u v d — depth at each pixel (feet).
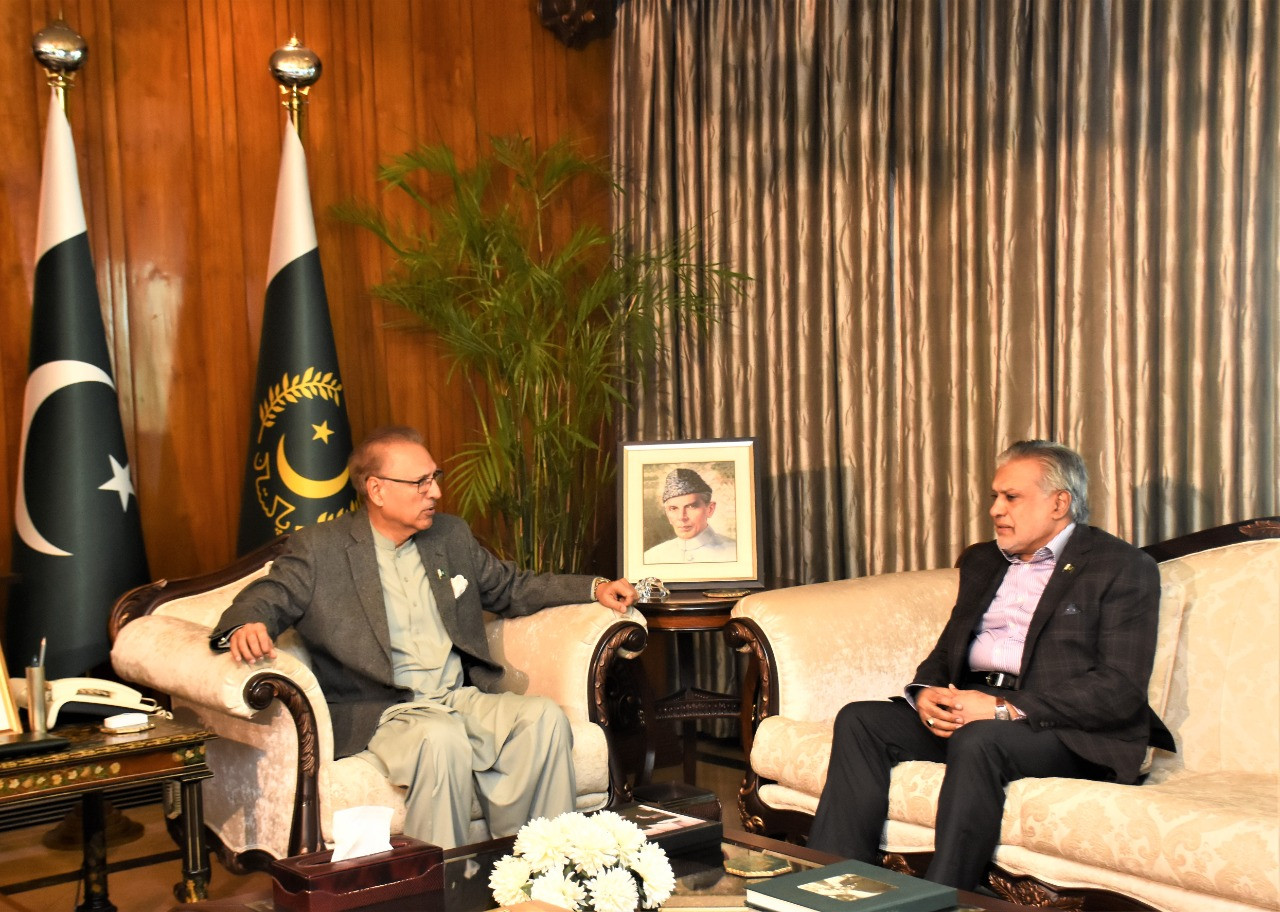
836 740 9.23
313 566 10.30
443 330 14.62
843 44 14.32
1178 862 7.29
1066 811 7.91
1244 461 11.41
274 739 9.26
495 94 16.10
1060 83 12.52
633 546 13.10
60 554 11.73
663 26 15.92
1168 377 11.80
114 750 8.25
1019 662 9.70
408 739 9.38
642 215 16.19
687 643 13.33
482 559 11.23
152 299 13.46
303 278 13.16
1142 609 9.21
